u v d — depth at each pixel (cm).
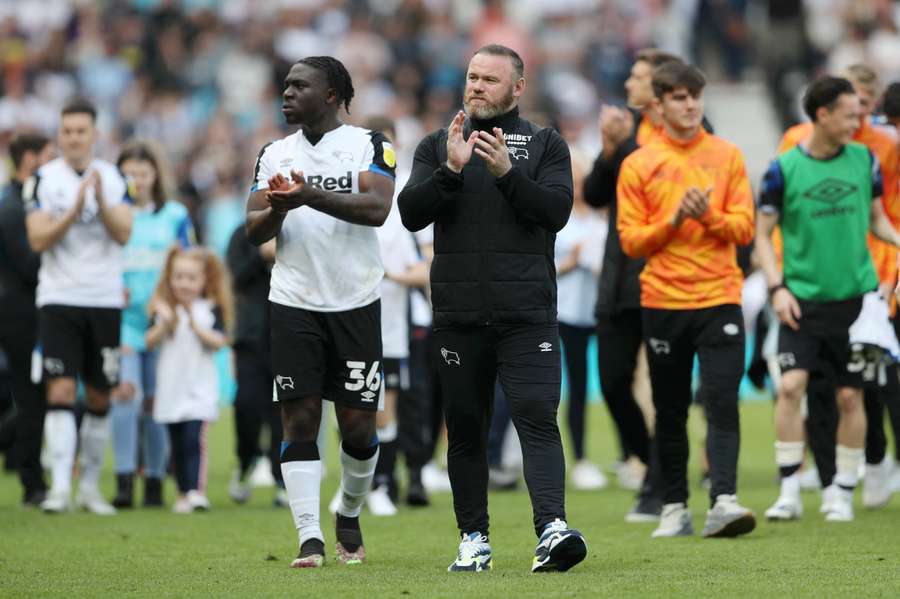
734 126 8088
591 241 3903
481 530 2208
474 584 2005
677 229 2569
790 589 1964
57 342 3203
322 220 2219
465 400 2166
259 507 3469
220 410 6322
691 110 2625
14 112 7775
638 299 2986
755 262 3400
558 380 2153
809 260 2875
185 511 3338
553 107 7712
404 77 8200
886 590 1959
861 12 8112
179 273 3403
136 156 3594
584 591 1936
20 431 3453
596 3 8881
